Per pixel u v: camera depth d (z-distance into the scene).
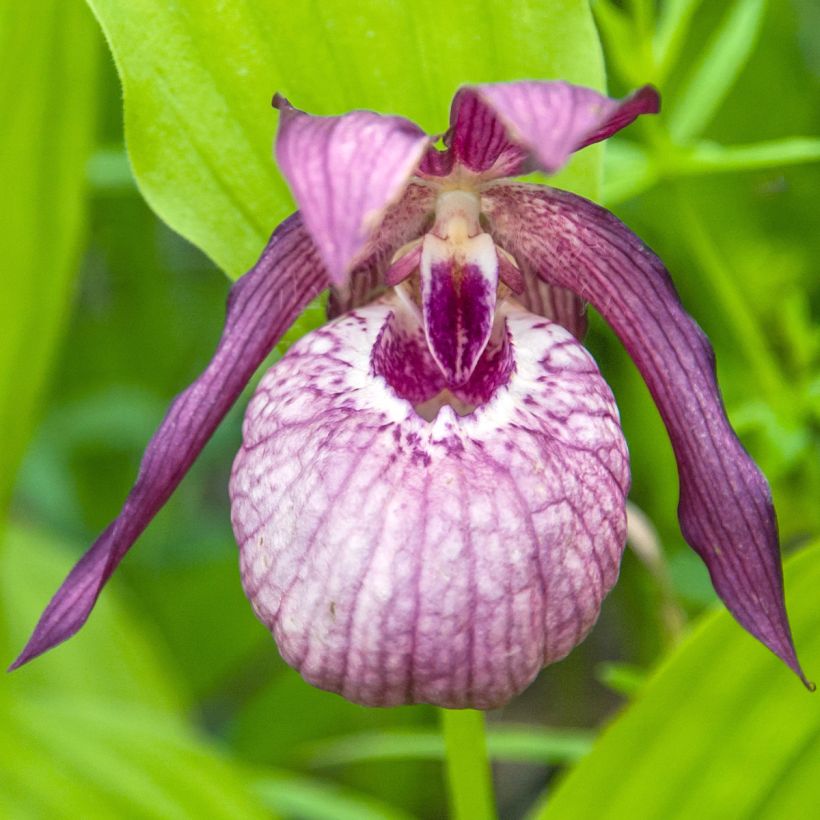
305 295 0.36
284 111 0.33
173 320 0.58
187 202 0.37
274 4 0.36
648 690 0.37
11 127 0.39
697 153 0.41
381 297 0.37
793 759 0.37
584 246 0.36
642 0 0.41
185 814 0.40
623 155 0.41
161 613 0.55
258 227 0.37
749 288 0.49
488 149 0.35
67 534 0.57
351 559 0.33
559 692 0.59
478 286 0.36
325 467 0.34
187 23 0.36
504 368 0.36
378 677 0.33
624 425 0.50
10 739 0.41
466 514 0.33
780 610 0.35
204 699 0.59
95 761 0.41
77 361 0.58
